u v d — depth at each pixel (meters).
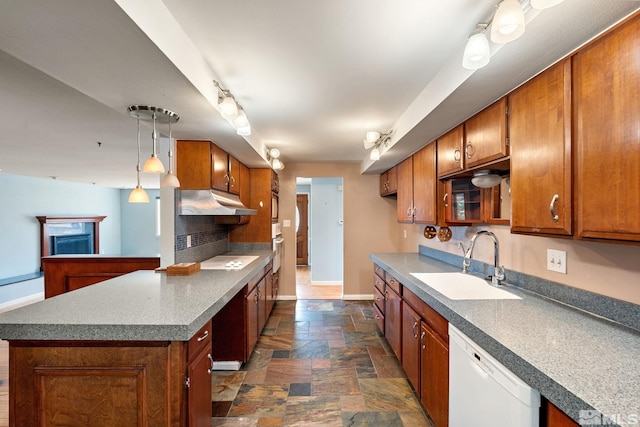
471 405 1.31
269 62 1.64
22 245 5.55
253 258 3.39
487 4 1.18
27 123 2.54
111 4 0.91
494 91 1.58
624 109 0.98
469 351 1.33
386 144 3.04
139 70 1.33
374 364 2.74
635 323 1.23
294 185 4.84
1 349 3.03
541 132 1.35
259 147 3.15
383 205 4.86
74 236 6.69
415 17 1.27
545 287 1.71
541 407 0.96
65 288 3.46
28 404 1.34
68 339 1.32
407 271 2.54
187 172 2.60
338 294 5.21
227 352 2.63
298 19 1.28
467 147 2.02
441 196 2.53
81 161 4.14
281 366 2.71
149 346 1.34
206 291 1.90
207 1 1.16
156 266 3.45
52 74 1.38
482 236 2.41
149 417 1.34
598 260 1.39
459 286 2.33
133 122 2.50
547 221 1.31
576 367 0.94
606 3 0.94
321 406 2.14
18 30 1.04
